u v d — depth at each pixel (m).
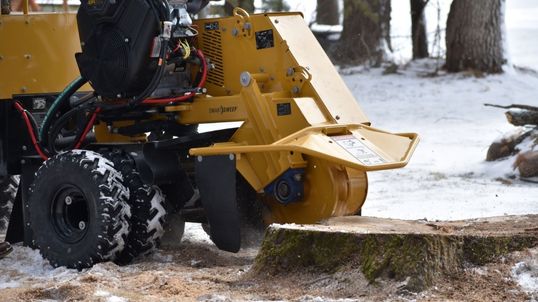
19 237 12.58
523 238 9.04
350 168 10.98
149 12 11.19
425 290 8.75
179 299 9.06
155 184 11.30
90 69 11.72
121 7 11.34
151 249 11.27
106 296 9.23
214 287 9.52
